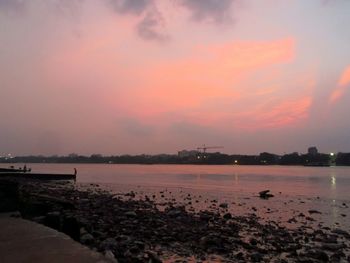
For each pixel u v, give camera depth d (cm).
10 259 1129
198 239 2083
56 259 1126
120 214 2980
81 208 3309
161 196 5138
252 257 1730
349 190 6725
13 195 2105
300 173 16488
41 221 1762
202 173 15588
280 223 2869
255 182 9169
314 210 3728
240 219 2995
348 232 2492
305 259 1728
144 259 1616
